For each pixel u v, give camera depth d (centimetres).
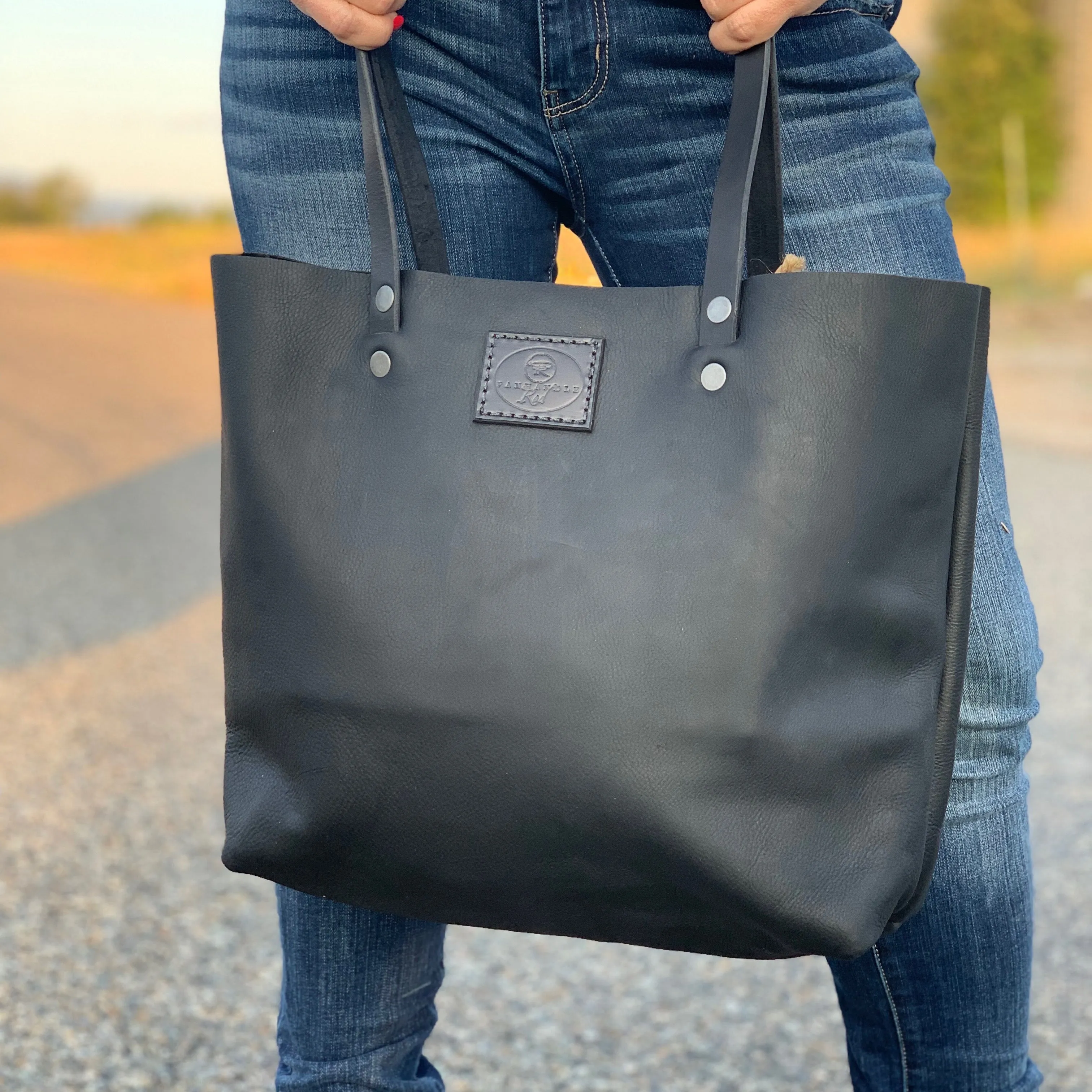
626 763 75
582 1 85
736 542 75
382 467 80
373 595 79
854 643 76
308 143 92
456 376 80
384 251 81
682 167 89
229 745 86
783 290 75
